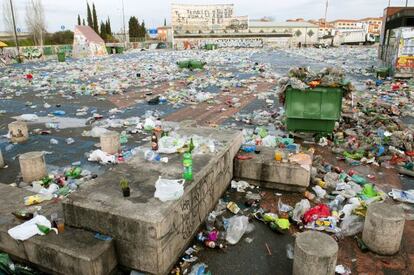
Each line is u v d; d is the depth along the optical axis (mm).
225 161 5781
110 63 30641
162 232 3742
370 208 4441
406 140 8352
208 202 5125
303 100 8156
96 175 6668
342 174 6551
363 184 6305
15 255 4176
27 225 4098
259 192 6043
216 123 10516
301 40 66750
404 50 18297
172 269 4125
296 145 7438
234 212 5355
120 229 3848
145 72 22953
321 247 3725
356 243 4609
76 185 6180
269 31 65188
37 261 4008
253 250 4523
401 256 4352
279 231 4832
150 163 5238
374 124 9789
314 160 7250
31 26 45000
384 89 15672
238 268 4195
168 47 65125
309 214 5086
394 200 5777
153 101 13320
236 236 4734
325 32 75312
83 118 11297
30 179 6434
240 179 6324
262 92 15336
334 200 5590
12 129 8797
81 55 42125
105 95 15336
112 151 7770
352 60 30891
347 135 8883
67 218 4172
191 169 4746
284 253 4465
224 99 14070
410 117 10945
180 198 4176
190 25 63781
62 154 7988
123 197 4203
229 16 63844
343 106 11859
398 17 22203
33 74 23219
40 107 13086
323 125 8336
